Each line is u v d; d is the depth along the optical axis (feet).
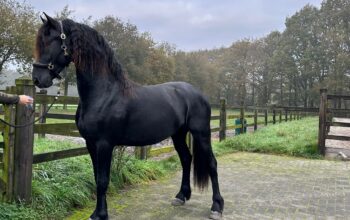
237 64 158.81
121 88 11.17
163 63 120.57
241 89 158.51
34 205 11.62
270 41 168.45
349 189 17.57
